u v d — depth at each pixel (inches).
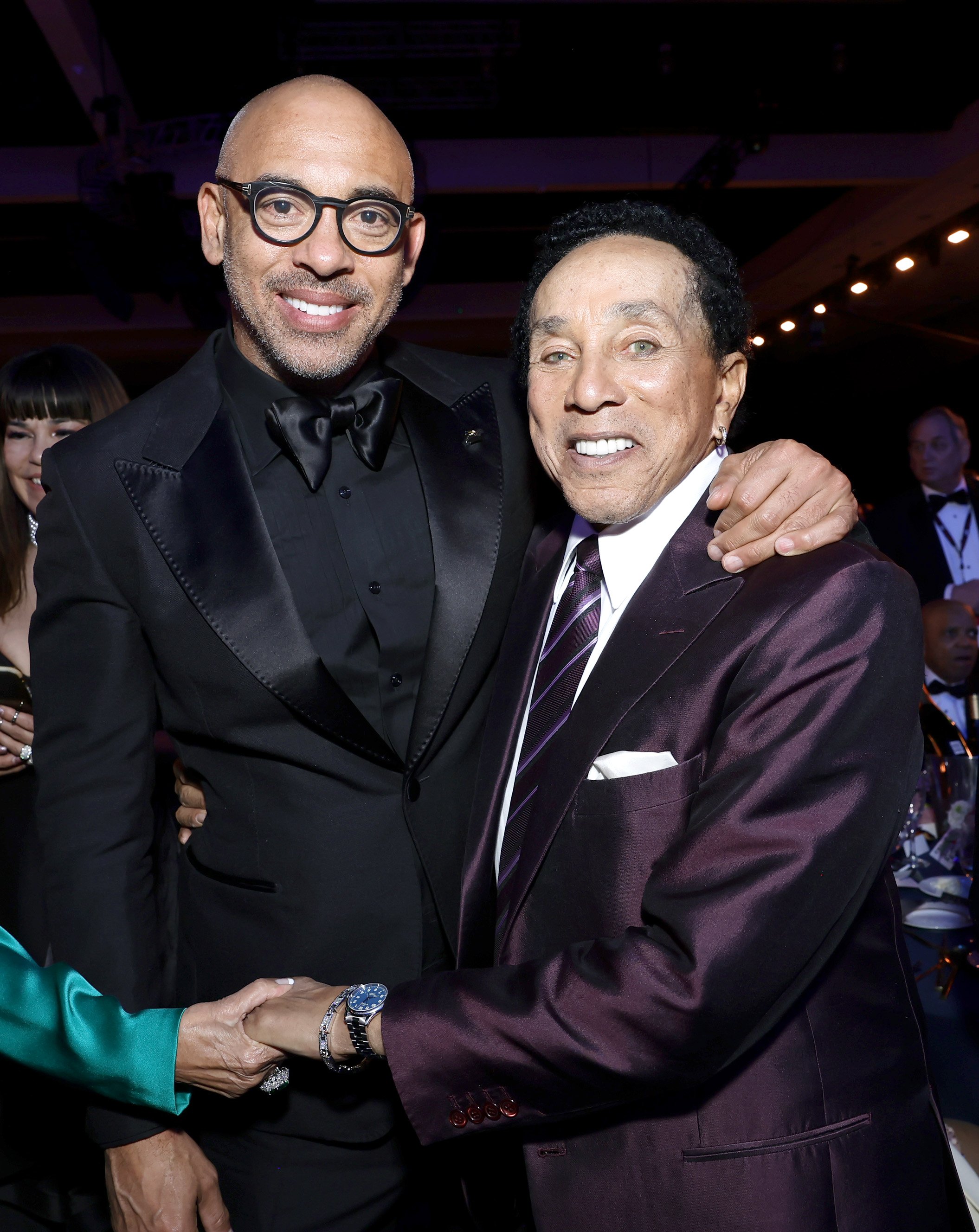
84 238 296.8
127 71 246.7
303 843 53.0
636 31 229.0
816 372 486.3
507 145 290.4
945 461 191.8
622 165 293.7
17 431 76.6
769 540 43.1
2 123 267.1
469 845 48.6
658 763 42.1
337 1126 55.4
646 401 44.1
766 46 238.2
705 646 42.7
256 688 51.8
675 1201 40.3
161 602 51.5
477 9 217.8
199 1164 52.2
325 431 53.8
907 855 80.6
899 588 41.0
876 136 294.5
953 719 130.8
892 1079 42.1
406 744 55.9
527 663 51.0
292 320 51.4
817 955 39.6
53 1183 68.2
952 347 450.6
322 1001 44.6
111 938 51.8
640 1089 38.5
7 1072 64.3
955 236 330.3
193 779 57.2
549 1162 42.5
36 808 54.2
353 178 49.9
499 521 56.4
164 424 53.5
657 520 47.4
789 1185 39.5
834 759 38.8
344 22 217.2
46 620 53.2
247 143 50.7
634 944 38.8
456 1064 39.5
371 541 55.9
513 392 61.9
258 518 52.6
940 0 219.5
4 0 208.7
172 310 411.8
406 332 442.9
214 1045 45.7
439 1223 71.9
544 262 48.4
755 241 384.2
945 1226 42.1
